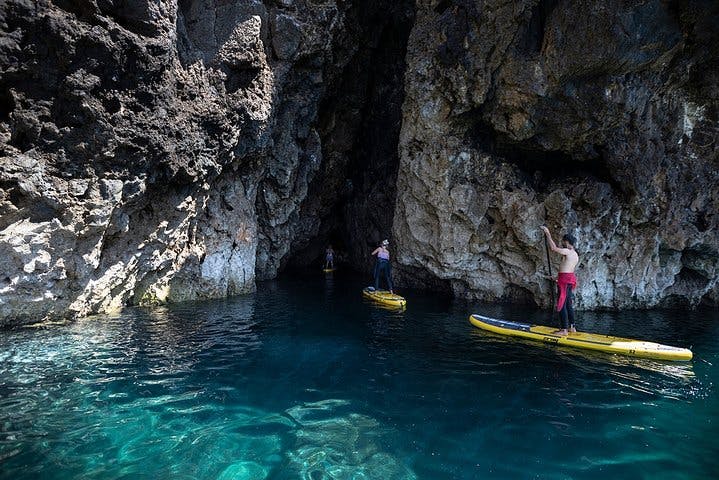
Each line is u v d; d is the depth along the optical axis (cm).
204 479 339
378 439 413
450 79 1095
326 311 1039
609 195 1058
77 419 437
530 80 977
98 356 633
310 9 1253
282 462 367
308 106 1404
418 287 1434
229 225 1224
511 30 989
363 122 1791
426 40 1147
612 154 1019
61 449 378
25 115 705
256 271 1566
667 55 926
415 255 1280
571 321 823
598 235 1075
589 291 1102
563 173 1127
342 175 1833
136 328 803
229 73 1068
